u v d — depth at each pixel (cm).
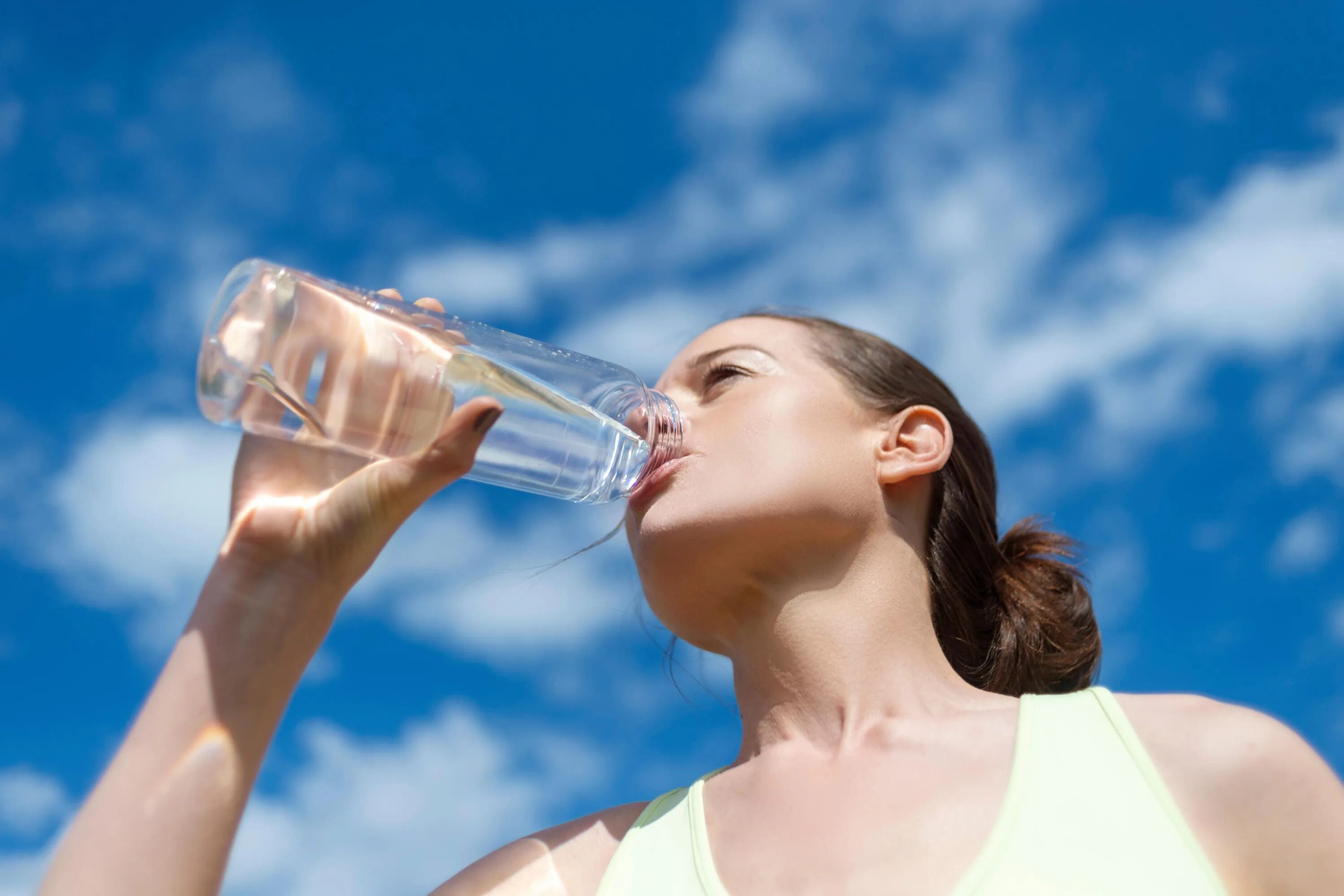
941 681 94
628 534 102
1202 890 81
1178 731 87
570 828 95
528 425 97
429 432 93
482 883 93
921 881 83
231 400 90
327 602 87
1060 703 89
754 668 97
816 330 107
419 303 98
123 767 83
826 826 87
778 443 98
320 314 92
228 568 87
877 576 97
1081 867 82
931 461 101
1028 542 111
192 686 85
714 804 93
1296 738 86
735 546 96
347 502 87
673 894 88
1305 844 83
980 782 86
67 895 81
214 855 83
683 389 105
